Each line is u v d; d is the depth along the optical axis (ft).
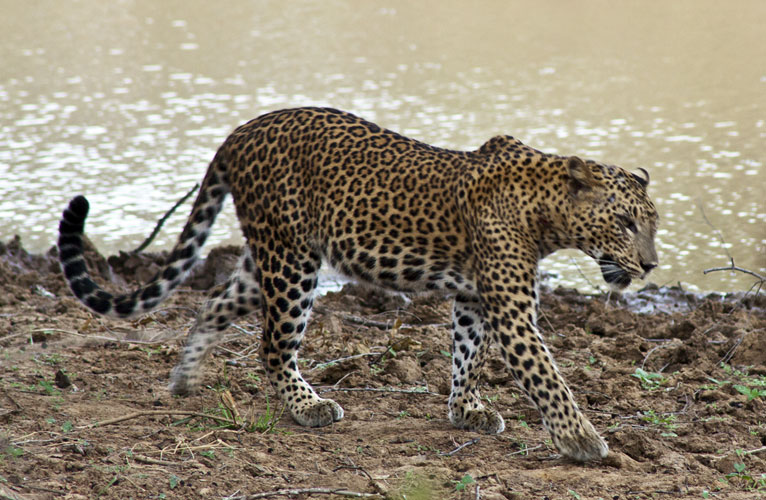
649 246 28.48
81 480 25.48
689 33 167.63
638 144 89.71
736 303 47.24
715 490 26.40
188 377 33.86
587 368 38.17
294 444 29.35
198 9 218.59
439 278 30.99
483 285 29.22
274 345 32.22
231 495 25.32
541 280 57.47
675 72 131.54
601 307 46.24
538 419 32.60
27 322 42.16
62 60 150.41
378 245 30.86
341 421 32.19
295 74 135.85
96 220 67.92
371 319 45.55
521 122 100.63
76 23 197.26
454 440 30.17
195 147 90.94
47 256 57.00
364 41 170.30
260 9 217.97
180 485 25.66
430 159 30.81
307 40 172.45
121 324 43.32
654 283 53.52
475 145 88.48
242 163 32.48
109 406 32.22
